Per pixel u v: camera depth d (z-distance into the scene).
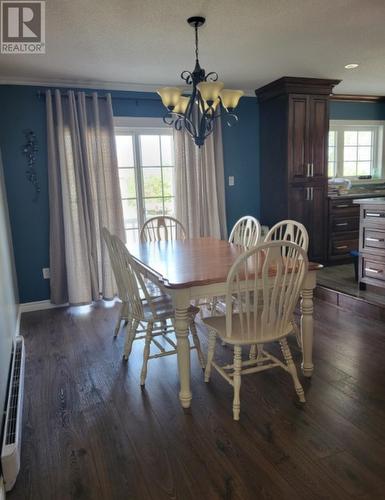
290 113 4.48
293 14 2.62
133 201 4.55
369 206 3.63
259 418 2.06
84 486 1.65
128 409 2.20
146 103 4.40
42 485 1.66
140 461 1.78
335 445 1.83
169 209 4.71
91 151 4.08
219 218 4.83
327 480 1.62
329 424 1.99
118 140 4.40
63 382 2.53
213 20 2.65
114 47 3.08
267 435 1.92
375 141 5.99
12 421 1.89
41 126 3.94
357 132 5.87
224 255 2.72
